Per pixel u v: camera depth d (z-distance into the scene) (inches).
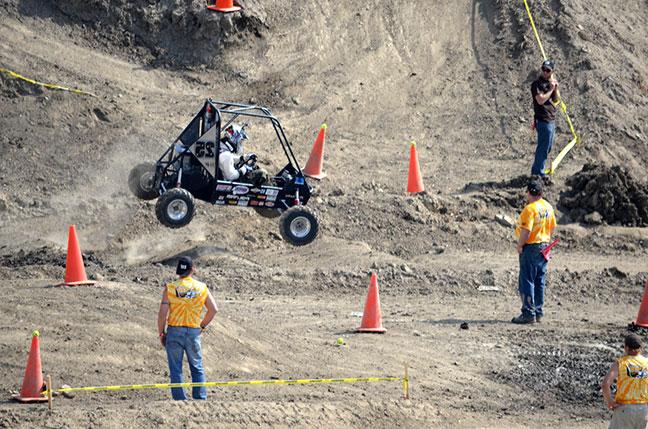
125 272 1630.2
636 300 1705.2
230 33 2465.6
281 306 1565.0
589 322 1550.2
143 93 2315.5
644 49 2588.6
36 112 2130.9
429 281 1726.1
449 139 2308.1
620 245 1968.5
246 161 1786.4
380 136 2304.4
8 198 1911.9
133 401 1077.1
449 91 2431.1
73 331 1200.2
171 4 2481.5
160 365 1181.1
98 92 2255.2
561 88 2412.6
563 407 1205.7
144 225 1872.5
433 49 2527.1
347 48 2507.4
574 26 2536.9
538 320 1546.5
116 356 1175.6
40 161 2034.9
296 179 1781.5
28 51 2293.3
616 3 2719.0
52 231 1844.2
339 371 1248.2
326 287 1683.1
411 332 1456.7
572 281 1749.5
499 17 2576.3
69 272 1387.8
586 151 2263.8
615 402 1000.9
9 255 1689.2
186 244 1811.0
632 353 995.9
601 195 2043.6
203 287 1045.8
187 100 2320.4
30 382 1056.8
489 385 1262.3
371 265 1750.7
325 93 2390.5
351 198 1998.0
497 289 1716.3
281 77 2418.8
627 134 2332.7
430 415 1122.7
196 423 984.3
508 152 2266.2
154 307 1288.1
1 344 1162.0
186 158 1736.0
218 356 1213.7
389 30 2554.1
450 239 1945.1
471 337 1448.1
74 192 1978.3
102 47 2409.0
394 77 2458.2
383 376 1245.7
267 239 1882.4
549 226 1526.8
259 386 1160.2
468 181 2151.8
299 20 2549.2
